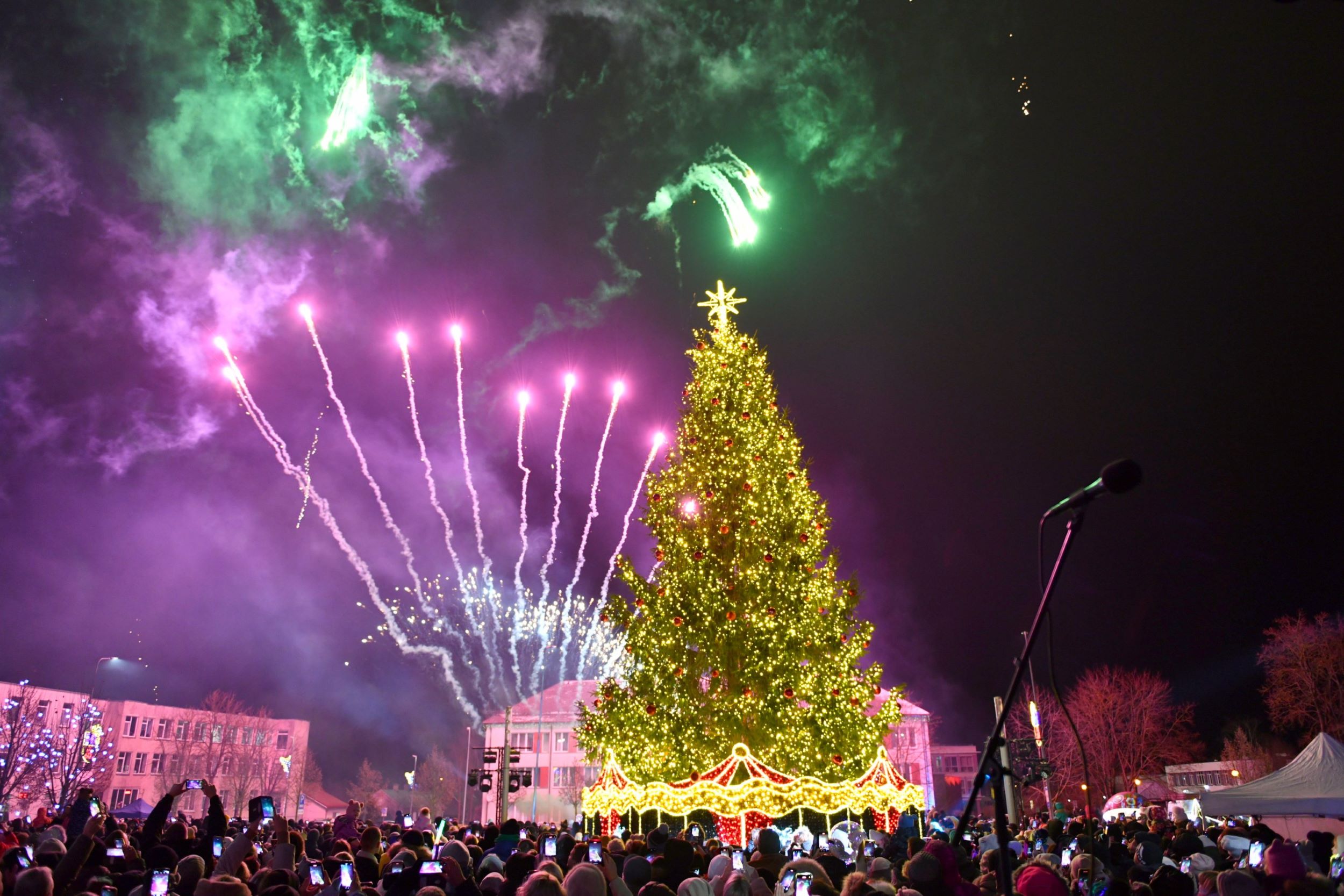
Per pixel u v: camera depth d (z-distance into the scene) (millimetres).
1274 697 49844
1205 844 15352
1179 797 50344
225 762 84562
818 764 25188
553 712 90625
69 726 67500
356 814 17141
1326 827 30391
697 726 25938
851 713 25906
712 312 30234
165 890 8406
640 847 13180
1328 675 48094
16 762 57125
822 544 28047
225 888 7371
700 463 27953
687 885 8156
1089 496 6105
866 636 27438
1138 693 63000
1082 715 64438
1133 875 10250
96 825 9914
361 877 11688
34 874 6977
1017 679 6582
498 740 90375
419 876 9375
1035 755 23438
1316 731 48938
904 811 26672
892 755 81688
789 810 23922
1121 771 62656
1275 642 50188
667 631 26781
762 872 11531
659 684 26547
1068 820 25078
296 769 97438
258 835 16219
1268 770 53438
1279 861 8602
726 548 27062
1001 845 6555
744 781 24203
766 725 25188
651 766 25719
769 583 26125
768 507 27047
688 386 29594
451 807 105938
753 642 25734
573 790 85875
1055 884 7223
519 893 6906
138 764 81875
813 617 26375
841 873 12703
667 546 27812
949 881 8094
